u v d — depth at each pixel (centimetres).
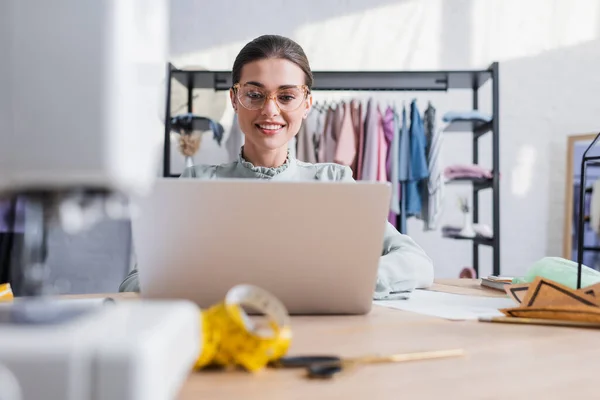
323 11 342
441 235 340
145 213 81
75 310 45
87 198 48
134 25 44
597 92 346
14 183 43
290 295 88
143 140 47
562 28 347
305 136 304
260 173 171
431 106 310
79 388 35
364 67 344
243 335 56
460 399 49
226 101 333
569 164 334
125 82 43
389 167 302
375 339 74
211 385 53
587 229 328
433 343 72
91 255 280
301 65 165
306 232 83
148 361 36
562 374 57
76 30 42
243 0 340
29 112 42
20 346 35
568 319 84
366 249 85
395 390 52
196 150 311
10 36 42
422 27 345
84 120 42
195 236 82
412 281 119
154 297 87
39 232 49
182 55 339
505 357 65
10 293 108
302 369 59
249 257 84
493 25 346
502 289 128
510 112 346
